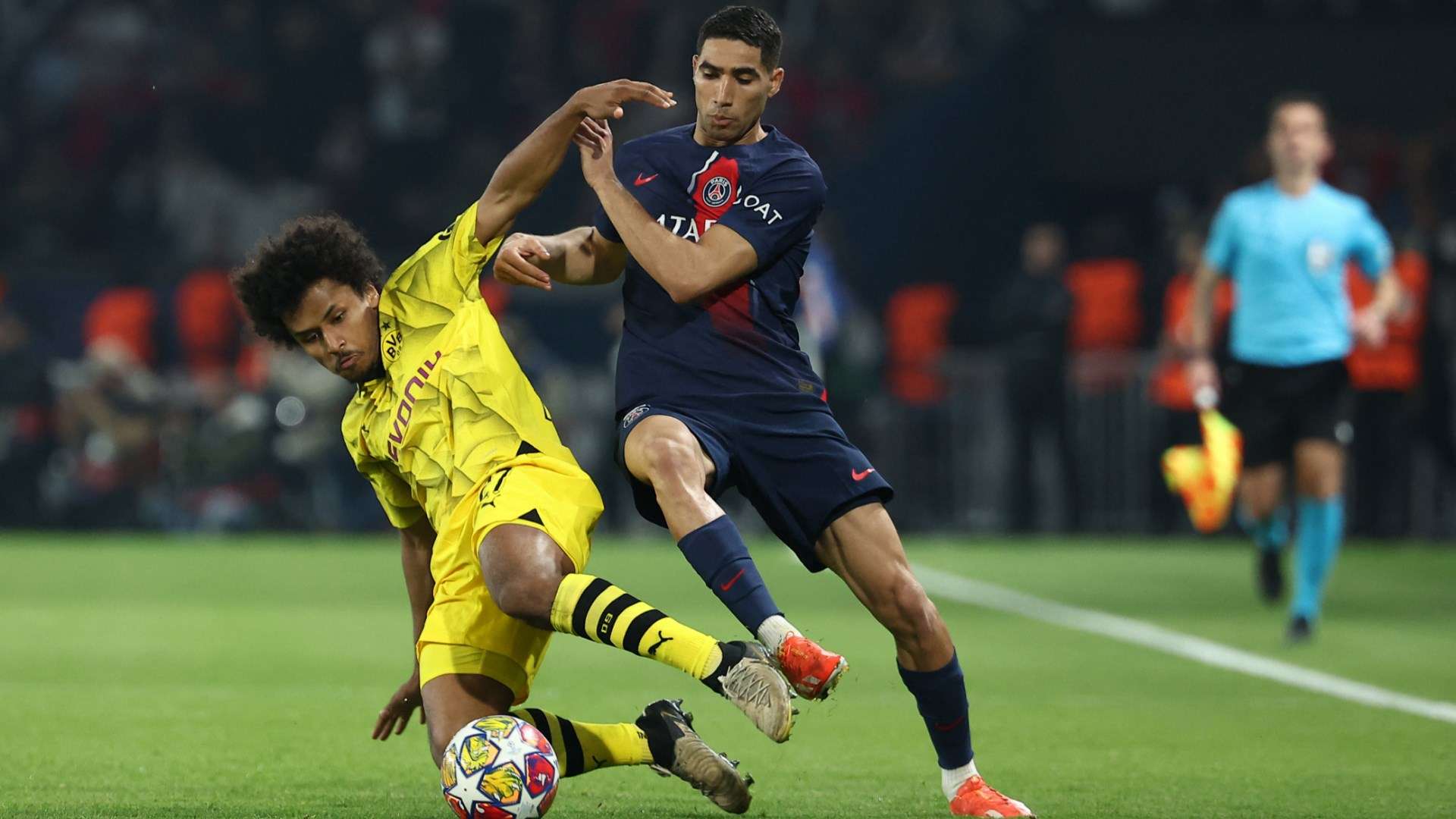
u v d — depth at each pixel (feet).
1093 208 211.61
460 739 51.62
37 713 79.36
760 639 51.85
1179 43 203.82
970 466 185.57
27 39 235.61
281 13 237.25
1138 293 184.44
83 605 126.41
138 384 182.39
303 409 182.09
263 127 230.07
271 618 119.96
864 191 217.15
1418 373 170.30
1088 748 72.43
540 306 185.06
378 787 62.23
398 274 57.88
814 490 57.21
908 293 199.62
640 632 50.26
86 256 213.87
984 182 213.05
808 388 58.34
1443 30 199.72
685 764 55.67
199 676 92.99
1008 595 136.67
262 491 183.52
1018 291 182.50
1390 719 80.69
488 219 57.16
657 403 57.88
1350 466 174.91
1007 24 235.40
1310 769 67.46
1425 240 171.12
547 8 237.04
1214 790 62.90
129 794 60.29
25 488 183.21
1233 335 115.65
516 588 52.39
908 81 233.55
